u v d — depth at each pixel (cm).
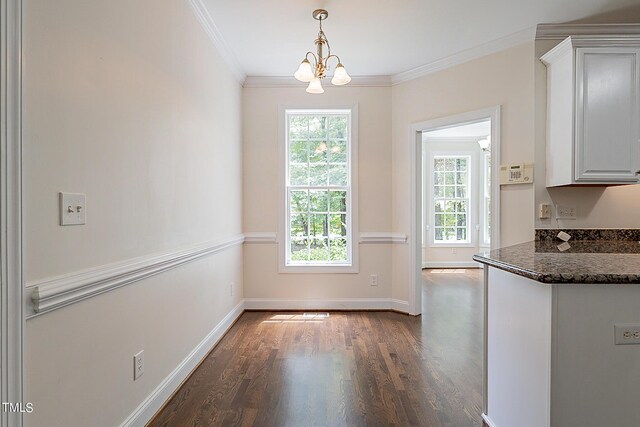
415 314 367
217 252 294
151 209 184
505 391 164
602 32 279
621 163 250
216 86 292
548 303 132
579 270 134
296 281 392
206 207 268
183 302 225
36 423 112
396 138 383
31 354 110
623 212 285
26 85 107
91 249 137
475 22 274
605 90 251
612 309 130
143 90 177
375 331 320
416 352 271
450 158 678
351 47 316
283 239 389
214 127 287
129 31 164
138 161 172
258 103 386
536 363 139
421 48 318
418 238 370
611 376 130
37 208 111
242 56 332
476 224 664
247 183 388
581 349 130
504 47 301
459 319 355
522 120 292
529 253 195
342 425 180
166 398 200
